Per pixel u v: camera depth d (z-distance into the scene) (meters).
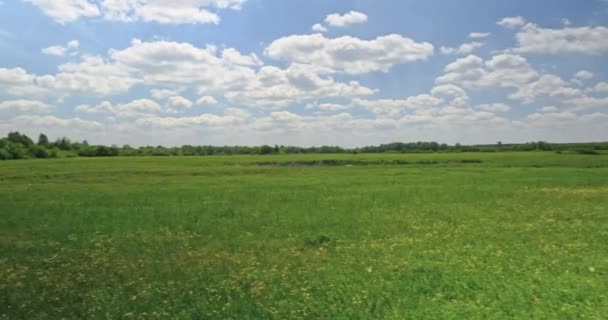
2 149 95.06
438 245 16.69
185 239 18.66
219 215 24.44
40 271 14.15
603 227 19.67
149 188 38.38
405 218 22.84
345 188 37.69
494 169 59.50
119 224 21.88
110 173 54.25
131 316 10.23
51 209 26.44
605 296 10.60
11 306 11.04
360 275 12.99
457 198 30.44
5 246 17.58
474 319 9.55
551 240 17.16
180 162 82.06
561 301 10.44
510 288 11.38
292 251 16.45
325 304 10.73
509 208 25.77
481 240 17.33
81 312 10.65
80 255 16.22
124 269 14.22
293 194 33.59
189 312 10.44
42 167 62.50
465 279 12.31
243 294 11.56
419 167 67.75
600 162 69.25
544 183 39.94
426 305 10.52
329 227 20.86
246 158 104.88
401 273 13.09
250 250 16.77
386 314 10.02
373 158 96.06
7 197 32.06
